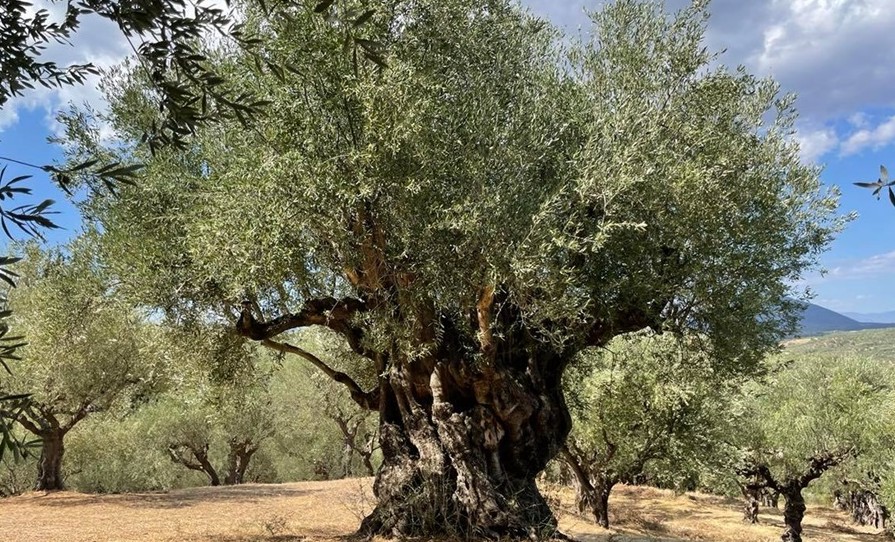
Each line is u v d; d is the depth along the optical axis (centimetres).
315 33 746
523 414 1016
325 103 784
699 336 1115
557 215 867
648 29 1078
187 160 989
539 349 1093
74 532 1187
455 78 932
